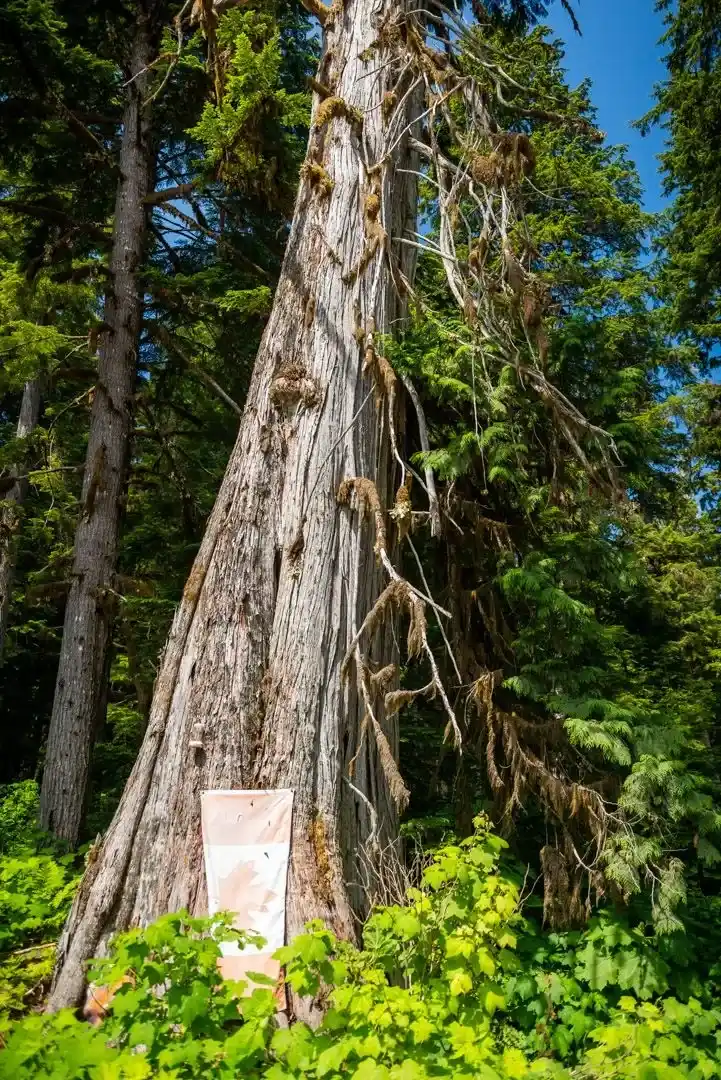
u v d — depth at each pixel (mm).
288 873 4754
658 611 9836
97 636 8891
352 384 6012
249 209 10555
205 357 11078
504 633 7133
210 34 7621
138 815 4961
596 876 5496
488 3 9180
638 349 11398
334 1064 2881
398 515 5734
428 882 4000
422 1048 3217
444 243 6656
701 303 13320
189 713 5082
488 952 3875
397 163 7078
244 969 4422
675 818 5410
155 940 3293
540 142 12586
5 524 12586
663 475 9820
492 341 6586
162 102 10617
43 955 5398
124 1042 3387
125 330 9766
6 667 15453
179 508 11430
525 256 6734
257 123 7832
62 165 10406
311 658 5262
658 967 5059
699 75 12453
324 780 5098
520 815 6957
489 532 7305
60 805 8352
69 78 9680
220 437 10867
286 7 10742
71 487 14688
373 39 7082
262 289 8984
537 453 7344
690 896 6637
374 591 5840
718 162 12312
